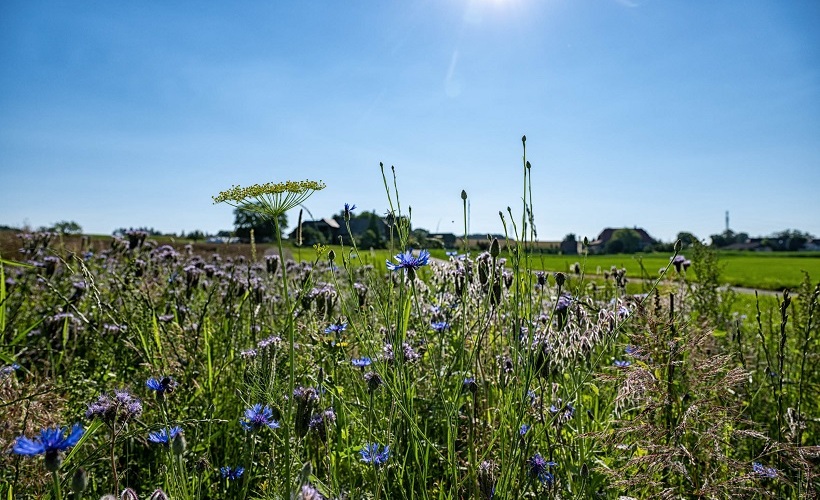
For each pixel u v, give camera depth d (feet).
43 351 14.60
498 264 9.94
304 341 13.51
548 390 10.37
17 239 27.07
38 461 8.99
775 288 74.95
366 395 11.39
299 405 7.98
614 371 11.82
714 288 19.01
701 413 9.71
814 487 9.26
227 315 16.15
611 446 9.93
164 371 12.19
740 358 12.46
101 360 13.79
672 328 10.74
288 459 7.39
